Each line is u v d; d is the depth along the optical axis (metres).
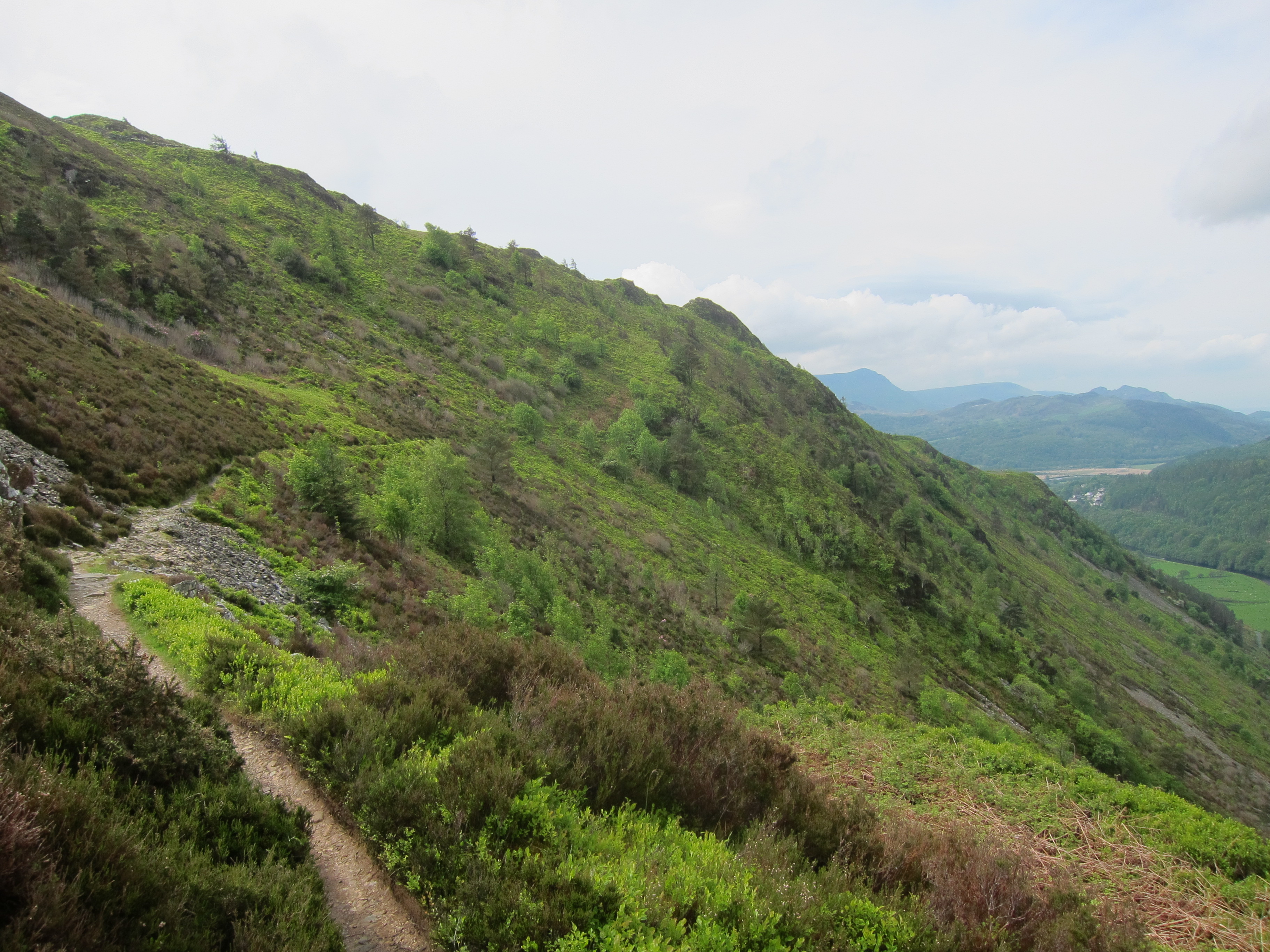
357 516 25.50
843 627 59.41
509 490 51.44
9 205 53.72
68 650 5.42
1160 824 8.29
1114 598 130.12
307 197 112.75
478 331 93.50
